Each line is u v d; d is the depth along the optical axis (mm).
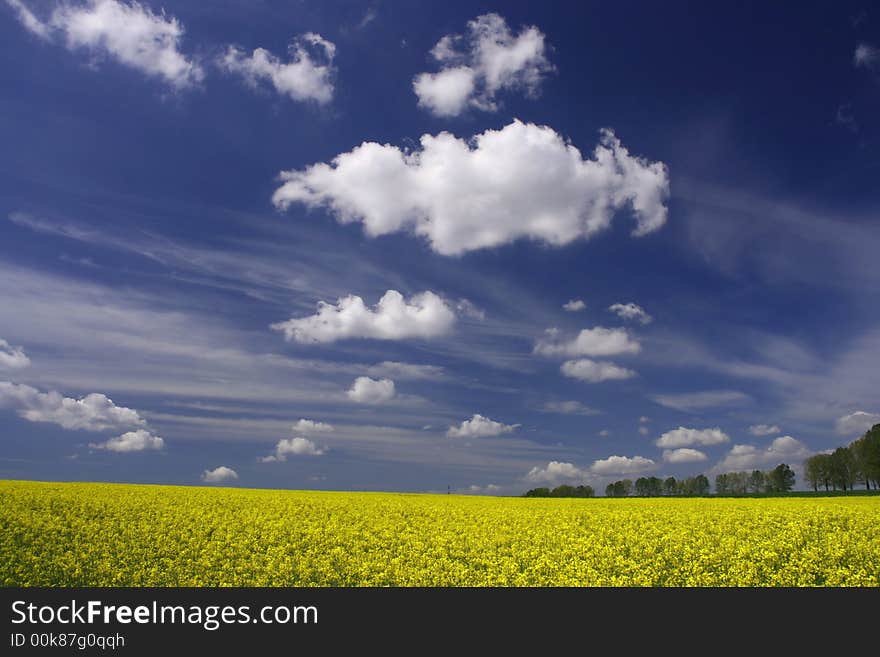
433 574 17188
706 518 23781
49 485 32250
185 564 18047
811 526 21672
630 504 30734
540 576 17078
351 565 17953
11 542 19266
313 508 27203
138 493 29828
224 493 32562
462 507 28672
